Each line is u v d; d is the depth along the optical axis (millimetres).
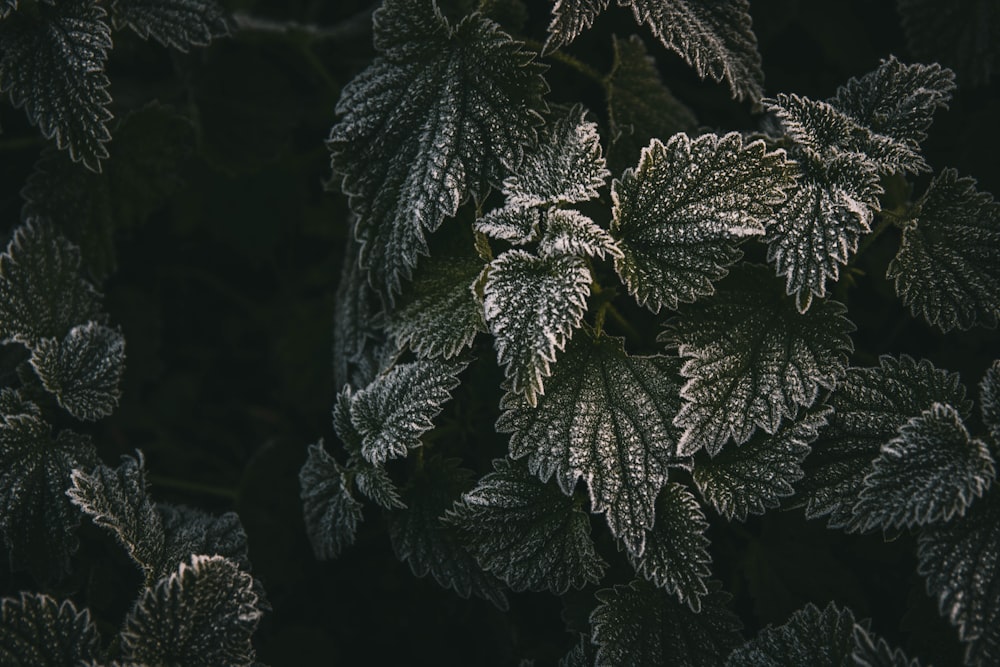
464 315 475
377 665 578
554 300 448
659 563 458
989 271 460
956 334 532
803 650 458
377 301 507
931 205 468
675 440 457
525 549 468
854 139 464
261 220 632
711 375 457
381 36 486
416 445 471
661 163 458
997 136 540
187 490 599
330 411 609
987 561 438
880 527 486
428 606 571
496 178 472
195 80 580
